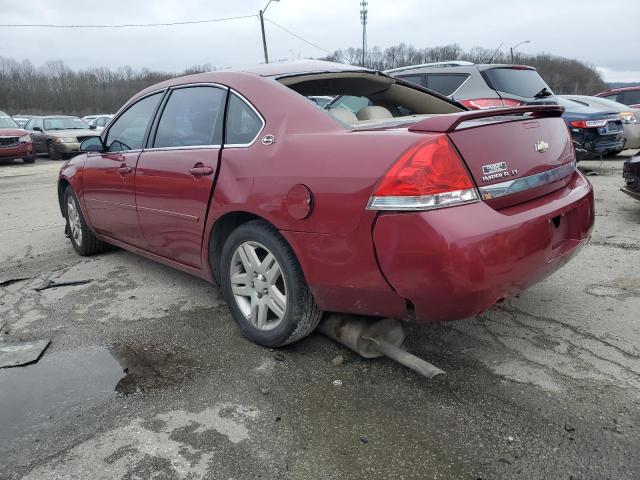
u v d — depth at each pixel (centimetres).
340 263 241
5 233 628
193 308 366
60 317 360
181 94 359
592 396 241
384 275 228
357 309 253
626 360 270
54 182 1151
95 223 462
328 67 344
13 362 295
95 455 216
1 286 430
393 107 411
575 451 207
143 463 211
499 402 241
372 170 226
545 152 267
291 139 266
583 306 336
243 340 313
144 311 364
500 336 303
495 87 718
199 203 314
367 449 214
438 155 216
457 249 210
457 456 208
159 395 259
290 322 276
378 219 223
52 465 212
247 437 225
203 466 208
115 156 411
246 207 278
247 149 288
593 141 850
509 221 225
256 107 295
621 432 216
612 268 402
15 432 233
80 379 276
